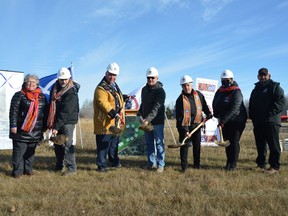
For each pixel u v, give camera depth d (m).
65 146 6.82
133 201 4.86
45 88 11.23
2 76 10.66
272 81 7.19
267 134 7.16
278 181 6.12
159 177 6.55
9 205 4.67
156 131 7.37
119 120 7.17
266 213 4.28
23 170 6.81
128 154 9.71
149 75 7.20
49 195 5.28
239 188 5.67
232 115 7.11
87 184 5.96
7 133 10.76
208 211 4.36
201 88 11.88
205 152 10.32
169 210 4.48
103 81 7.07
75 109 6.93
